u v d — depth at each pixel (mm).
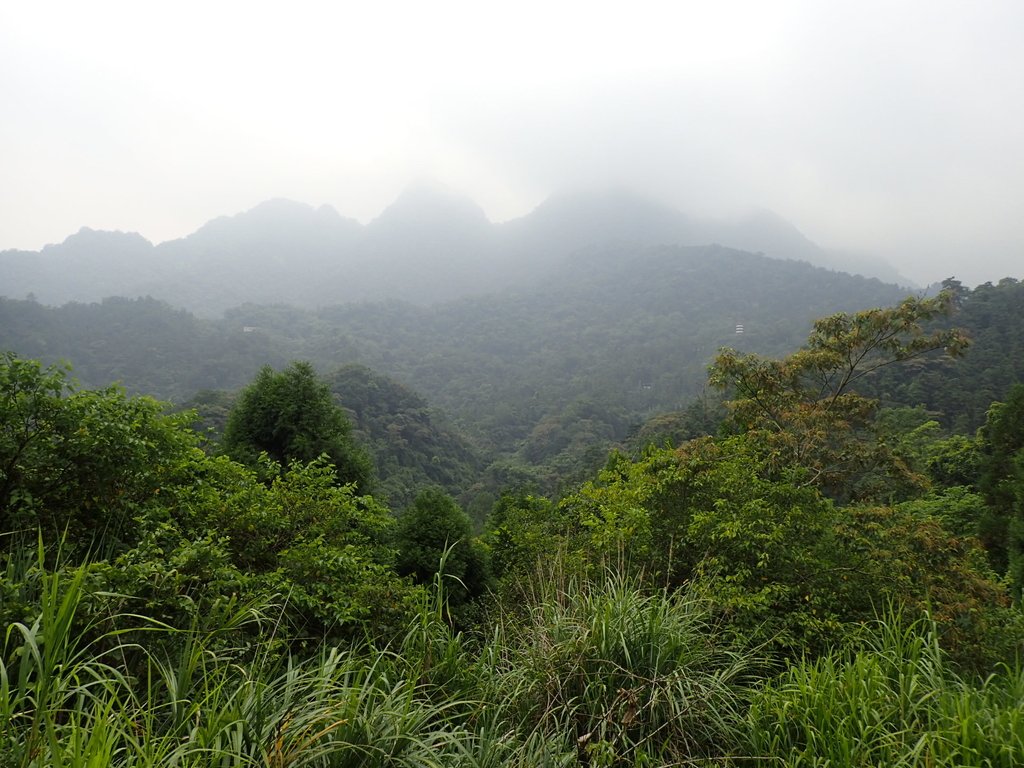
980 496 13578
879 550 5477
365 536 7371
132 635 2605
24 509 3596
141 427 4637
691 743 2877
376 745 2248
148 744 1845
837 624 4320
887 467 8984
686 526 6309
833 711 2697
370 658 3172
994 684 2947
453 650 3182
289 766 2004
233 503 5680
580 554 5812
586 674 3027
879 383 35188
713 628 4086
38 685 1729
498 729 2871
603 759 2545
